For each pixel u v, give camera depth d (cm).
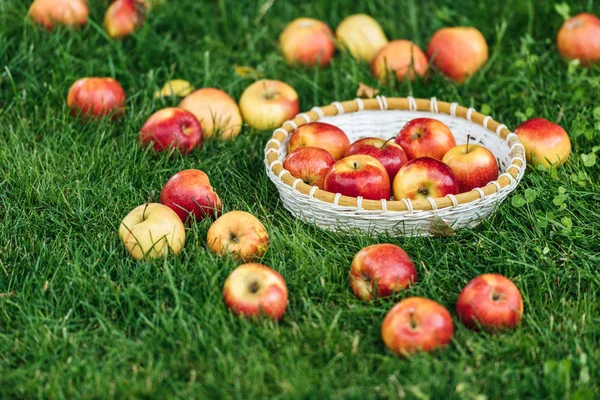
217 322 179
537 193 196
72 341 178
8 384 174
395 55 227
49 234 196
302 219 197
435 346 175
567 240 194
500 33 232
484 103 225
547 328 180
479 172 196
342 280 187
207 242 190
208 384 172
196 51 238
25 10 239
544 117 219
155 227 188
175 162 209
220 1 245
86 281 184
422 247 192
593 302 183
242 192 205
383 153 198
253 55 238
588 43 228
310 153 197
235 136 218
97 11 243
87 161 208
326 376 173
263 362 175
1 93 225
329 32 238
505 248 191
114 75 228
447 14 242
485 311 177
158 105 222
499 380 173
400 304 176
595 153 209
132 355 177
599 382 173
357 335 178
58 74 225
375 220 190
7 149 210
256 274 180
